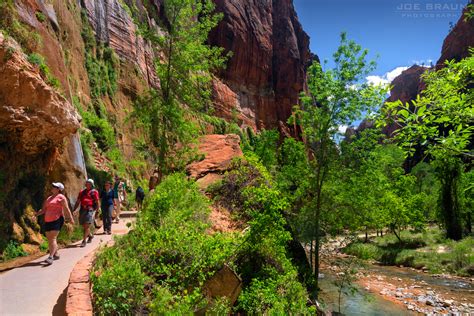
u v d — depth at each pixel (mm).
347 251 28203
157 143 14484
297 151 20500
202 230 7477
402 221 31312
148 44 43938
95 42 31641
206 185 10398
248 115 72062
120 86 33906
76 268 6070
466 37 97625
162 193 7945
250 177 10664
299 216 16312
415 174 54875
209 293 5930
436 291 17438
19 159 9320
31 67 9242
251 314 6242
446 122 4398
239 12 75875
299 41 102375
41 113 9227
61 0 25172
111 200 11312
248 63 75562
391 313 13805
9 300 5270
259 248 7266
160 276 5832
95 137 24875
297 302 7000
